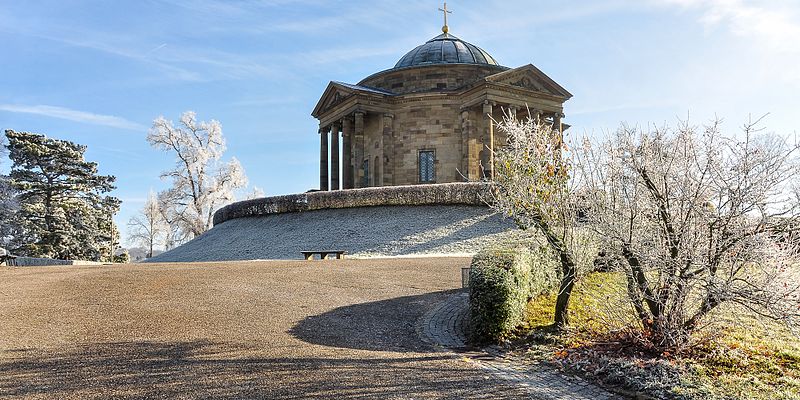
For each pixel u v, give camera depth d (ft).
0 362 30.40
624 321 33.40
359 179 162.91
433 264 73.20
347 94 168.35
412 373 29.73
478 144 163.12
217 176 208.33
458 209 112.06
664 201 30.99
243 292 52.90
